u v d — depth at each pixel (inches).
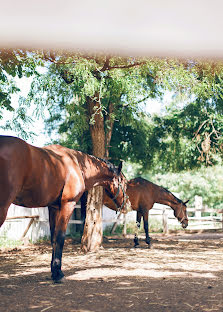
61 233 186.2
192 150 556.7
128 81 319.9
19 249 368.8
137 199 389.1
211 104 496.1
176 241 471.8
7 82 289.0
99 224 356.8
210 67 297.4
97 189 356.8
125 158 579.8
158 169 715.4
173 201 415.5
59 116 532.4
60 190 183.2
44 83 324.5
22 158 154.7
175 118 556.4
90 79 293.1
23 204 171.9
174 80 319.6
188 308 127.3
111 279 190.5
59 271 183.8
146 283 178.5
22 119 339.6
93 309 125.5
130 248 380.5
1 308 127.0
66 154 195.6
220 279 193.6
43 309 125.4
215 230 667.4
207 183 1067.9
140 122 538.9
